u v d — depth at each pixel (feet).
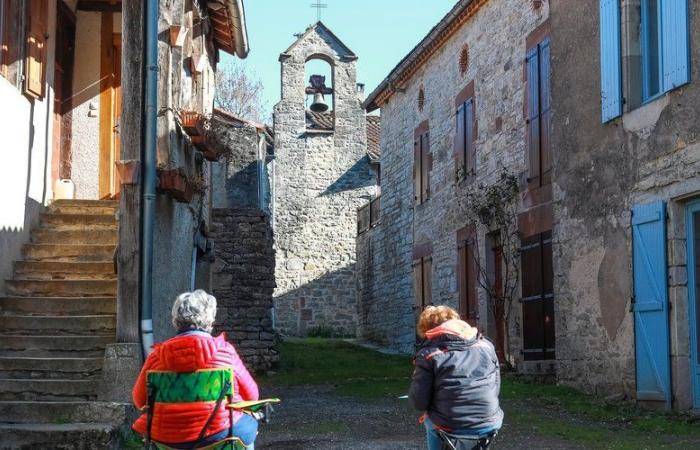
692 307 33.73
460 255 60.08
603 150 39.19
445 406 16.96
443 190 64.75
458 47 61.98
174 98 36.01
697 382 33.32
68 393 29.55
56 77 40.57
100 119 41.93
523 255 48.78
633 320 36.45
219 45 51.88
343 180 103.30
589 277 40.37
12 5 33.76
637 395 35.91
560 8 43.39
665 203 34.58
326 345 77.82
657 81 36.35
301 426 33.19
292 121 103.19
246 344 55.67
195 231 43.62
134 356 29.53
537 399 39.32
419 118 71.61
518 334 49.83
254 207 71.05
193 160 41.55
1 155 31.86
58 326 32.22
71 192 40.73
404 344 74.18
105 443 25.89
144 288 30.40
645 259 35.58
